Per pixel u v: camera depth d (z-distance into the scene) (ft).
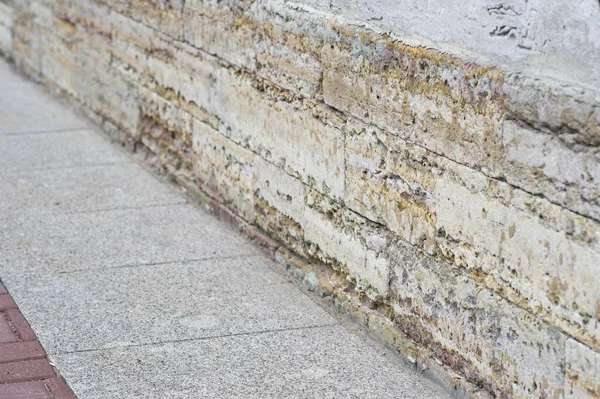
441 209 14.74
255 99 20.47
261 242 20.77
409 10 15.34
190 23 23.44
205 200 23.31
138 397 14.70
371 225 16.74
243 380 15.26
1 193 24.22
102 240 21.31
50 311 17.76
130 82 27.73
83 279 19.24
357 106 16.66
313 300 18.38
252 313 17.79
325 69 17.53
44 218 22.61
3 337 16.70
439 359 15.16
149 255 20.54
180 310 17.87
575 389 12.34
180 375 15.40
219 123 22.40
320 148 18.02
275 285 19.07
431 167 14.90
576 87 11.95
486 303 13.92
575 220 12.09
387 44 15.61
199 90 23.34
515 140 12.96
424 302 15.43
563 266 12.34
